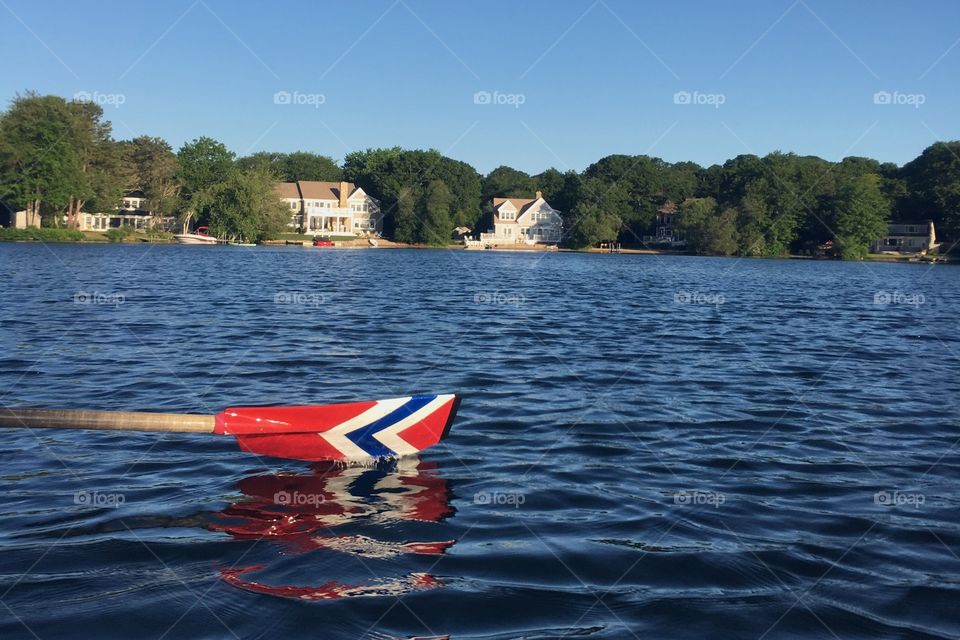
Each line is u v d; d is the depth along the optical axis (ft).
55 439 23.25
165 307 63.10
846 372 38.37
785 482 20.24
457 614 12.71
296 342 44.52
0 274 99.76
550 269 165.68
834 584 14.08
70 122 234.17
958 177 303.07
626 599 13.37
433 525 16.67
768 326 61.21
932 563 15.08
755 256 285.64
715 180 348.79
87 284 87.10
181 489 18.80
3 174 223.51
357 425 20.93
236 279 102.83
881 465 21.93
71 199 241.96
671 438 24.64
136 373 34.06
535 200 350.84
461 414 27.37
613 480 20.16
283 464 20.97
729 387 33.68
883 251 313.94
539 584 13.88
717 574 14.42
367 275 121.29
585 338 50.06
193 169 296.71
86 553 14.89
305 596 13.24
